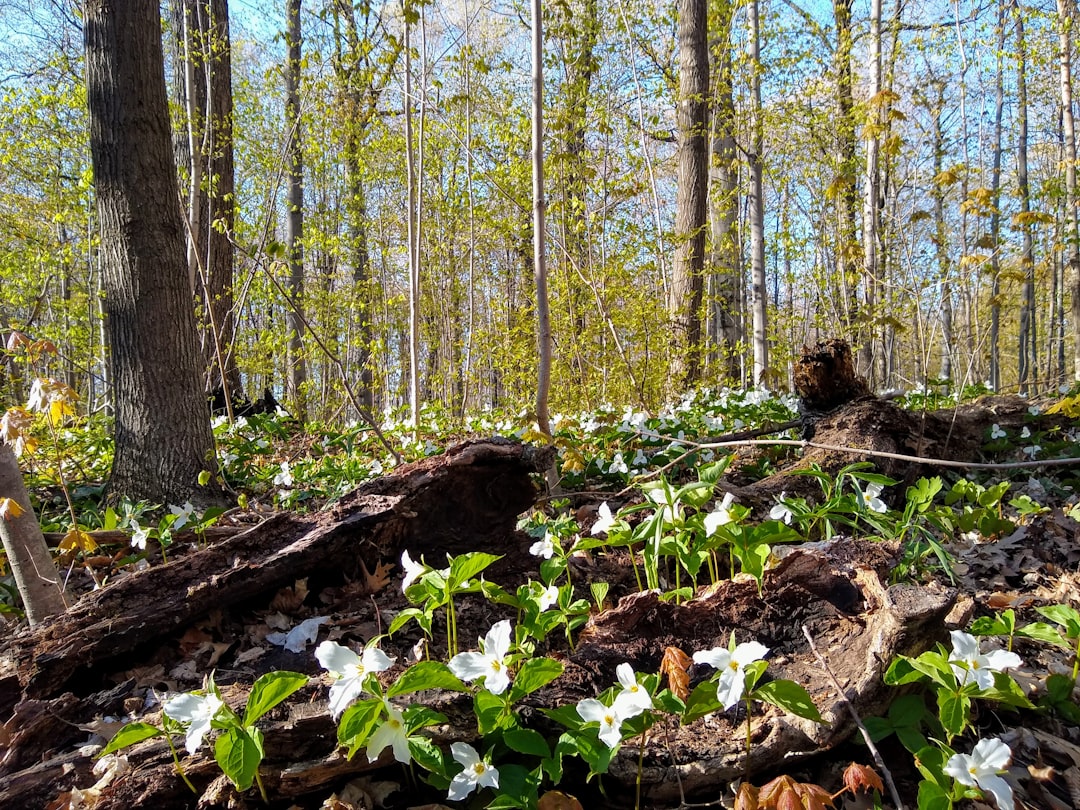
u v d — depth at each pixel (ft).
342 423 35.24
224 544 8.84
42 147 36.96
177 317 15.96
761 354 36.86
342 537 8.96
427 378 51.21
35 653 7.62
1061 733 7.25
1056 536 13.04
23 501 9.53
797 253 40.65
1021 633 7.23
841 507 9.55
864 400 15.16
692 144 35.65
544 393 15.70
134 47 15.03
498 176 35.12
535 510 12.90
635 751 6.17
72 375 54.54
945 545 12.40
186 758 6.26
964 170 32.73
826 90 37.50
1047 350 73.36
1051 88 52.03
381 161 41.78
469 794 6.16
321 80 30.48
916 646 6.54
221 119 33.58
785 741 6.15
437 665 5.71
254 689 5.41
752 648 5.50
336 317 43.75
